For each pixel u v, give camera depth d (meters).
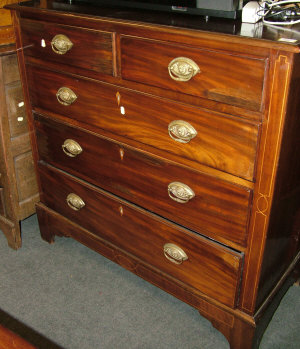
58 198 1.85
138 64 1.25
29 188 1.97
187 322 1.62
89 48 1.36
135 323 1.62
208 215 1.32
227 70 1.08
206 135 1.20
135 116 1.35
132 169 1.47
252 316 1.37
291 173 1.23
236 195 1.22
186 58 1.14
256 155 1.13
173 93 1.22
